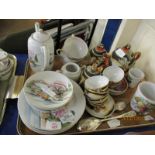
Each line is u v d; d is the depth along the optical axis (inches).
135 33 33.4
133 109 26.4
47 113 23.0
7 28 71.9
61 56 31.8
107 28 34.5
